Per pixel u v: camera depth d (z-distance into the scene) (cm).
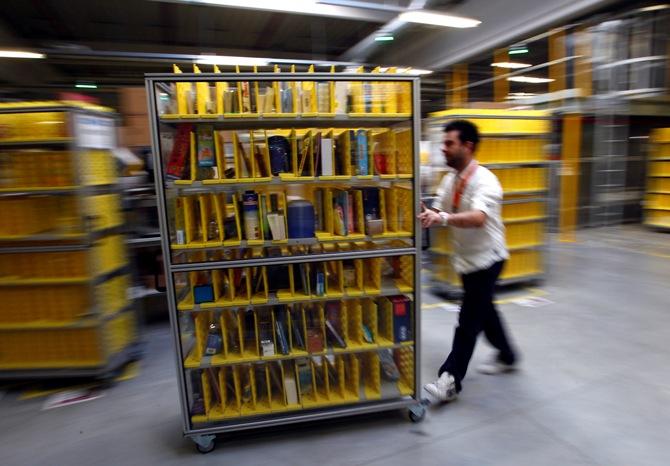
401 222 228
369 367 237
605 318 373
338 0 540
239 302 205
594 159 789
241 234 209
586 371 281
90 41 788
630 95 699
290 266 212
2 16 664
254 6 522
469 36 752
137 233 387
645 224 816
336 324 229
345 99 207
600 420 228
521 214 448
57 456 216
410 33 853
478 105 547
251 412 215
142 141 428
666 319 368
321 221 229
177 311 202
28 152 266
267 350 214
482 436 218
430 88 993
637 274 511
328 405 223
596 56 693
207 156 201
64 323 278
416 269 219
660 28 681
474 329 244
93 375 284
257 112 199
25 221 273
